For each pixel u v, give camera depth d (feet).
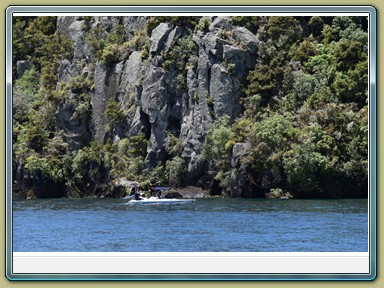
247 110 627.05
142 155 652.48
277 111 627.87
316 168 572.10
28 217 434.30
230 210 458.09
